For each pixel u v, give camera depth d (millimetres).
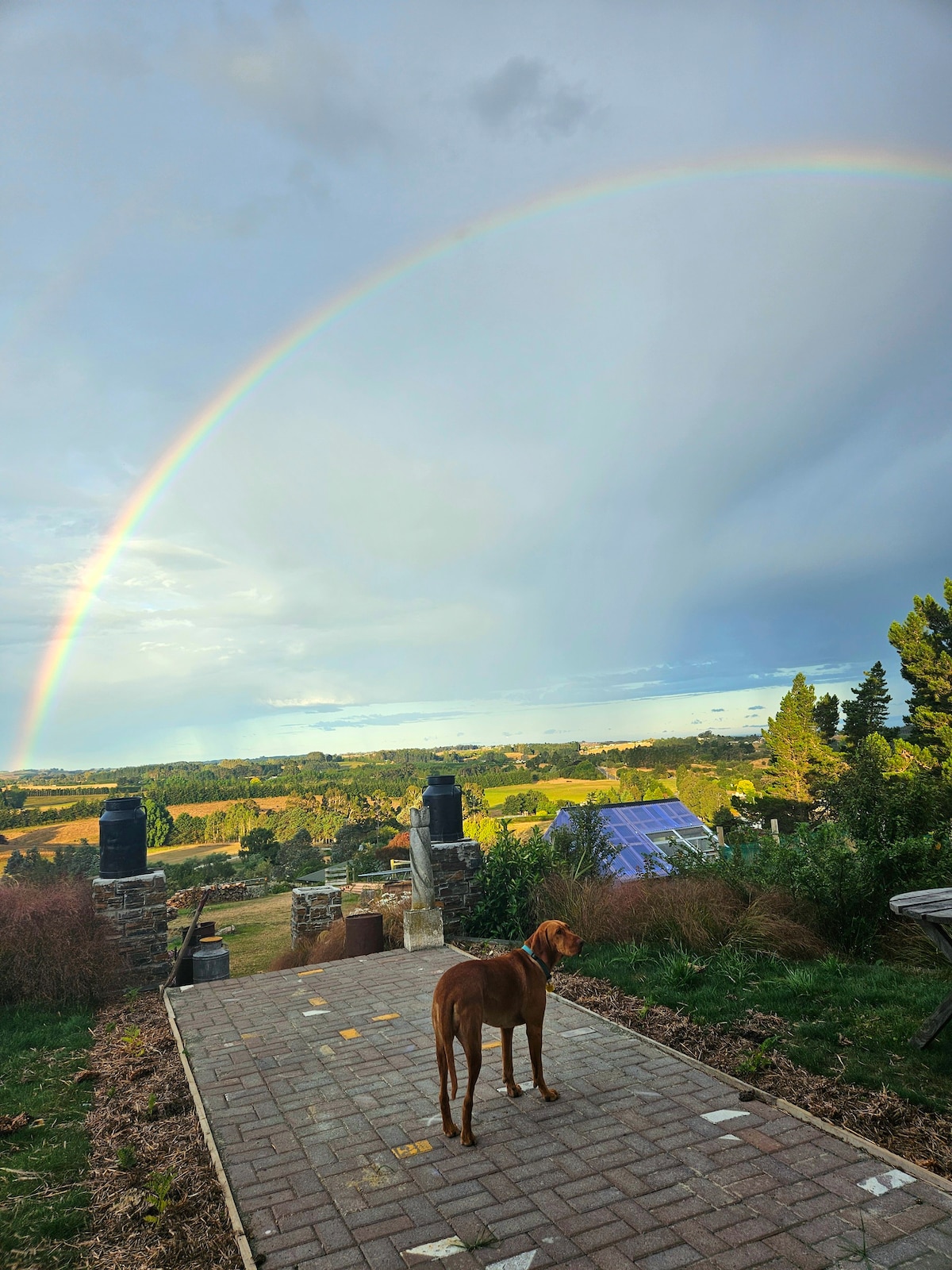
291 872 34688
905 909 5113
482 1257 3184
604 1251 3197
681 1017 6238
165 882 9164
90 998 8219
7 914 8367
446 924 9891
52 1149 4598
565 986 7258
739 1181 3701
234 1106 4867
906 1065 5004
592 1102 4656
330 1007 6883
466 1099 4191
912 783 9289
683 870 9984
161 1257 3396
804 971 6883
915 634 30844
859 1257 3111
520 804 61438
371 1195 3729
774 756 45719
